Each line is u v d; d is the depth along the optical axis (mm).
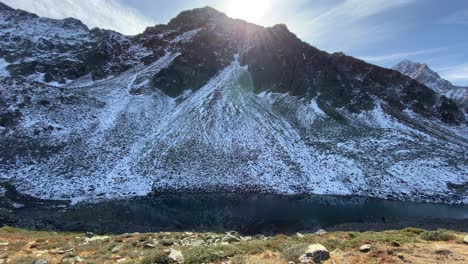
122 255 18297
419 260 12602
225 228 36594
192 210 45906
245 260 13695
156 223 38719
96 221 38812
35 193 51531
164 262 14156
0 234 27641
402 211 46906
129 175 60719
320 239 20312
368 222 39688
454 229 35281
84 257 18125
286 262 13531
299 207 48156
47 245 22109
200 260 14414
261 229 36344
